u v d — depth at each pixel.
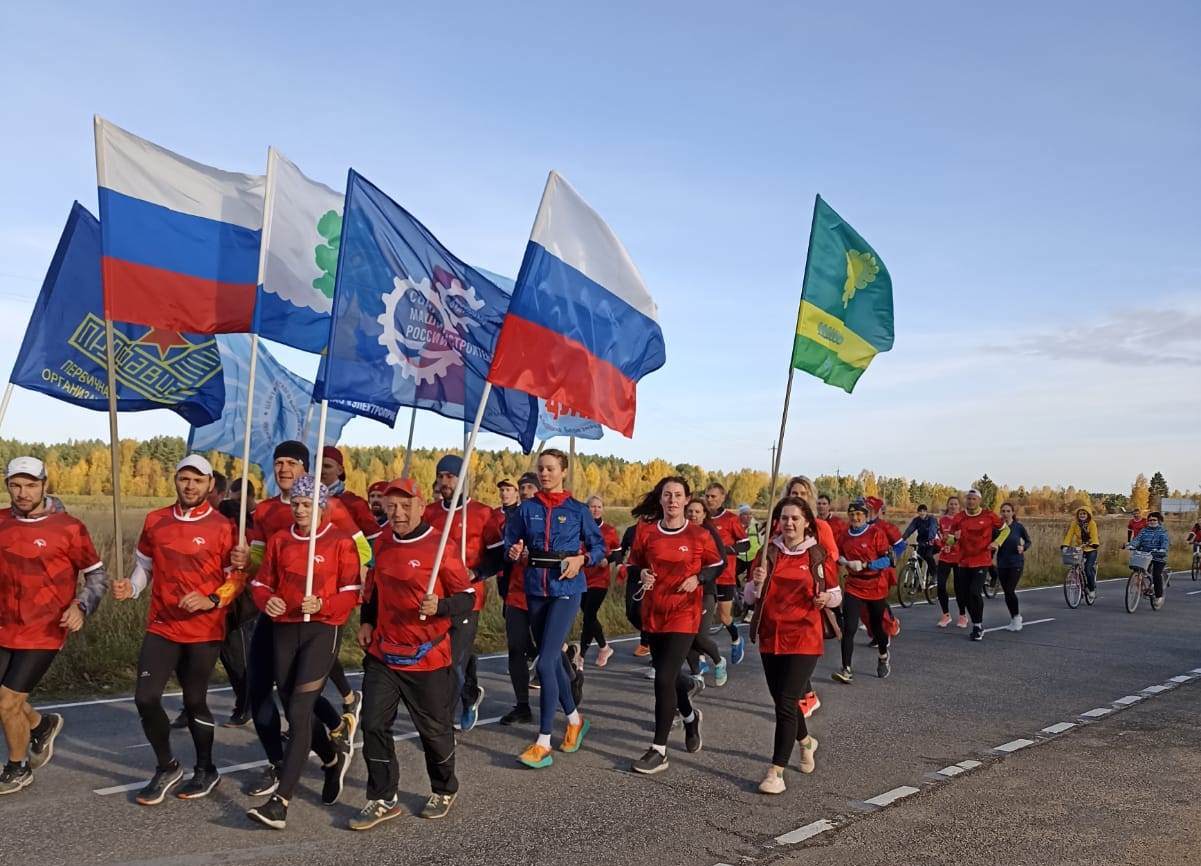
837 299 7.96
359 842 4.92
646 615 6.44
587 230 6.70
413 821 5.25
